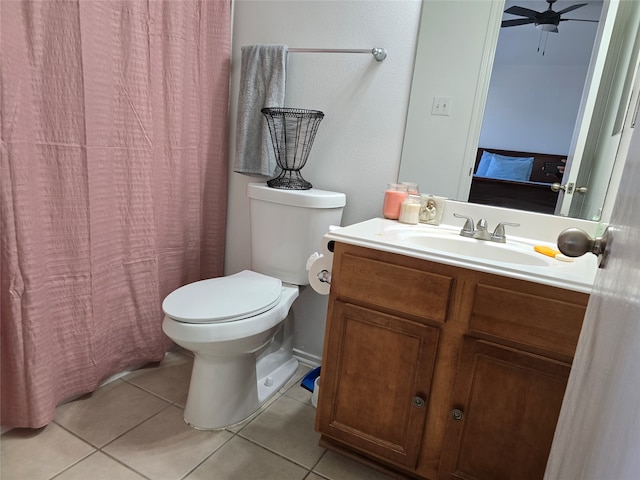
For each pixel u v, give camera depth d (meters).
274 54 1.71
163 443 1.40
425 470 1.21
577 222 1.37
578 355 0.65
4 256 1.21
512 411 1.06
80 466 1.28
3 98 1.12
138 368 1.80
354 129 1.70
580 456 0.49
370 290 1.19
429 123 1.56
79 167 1.35
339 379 1.29
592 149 1.35
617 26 1.29
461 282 1.08
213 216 1.98
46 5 1.20
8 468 1.24
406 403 1.20
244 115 1.76
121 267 1.59
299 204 1.60
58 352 1.43
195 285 1.54
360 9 1.62
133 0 1.42
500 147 1.47
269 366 1.79
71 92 1.29
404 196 1.56
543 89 1.39
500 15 1.42
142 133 1.53
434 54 1.52
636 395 0.33
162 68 1.60
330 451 1.43
